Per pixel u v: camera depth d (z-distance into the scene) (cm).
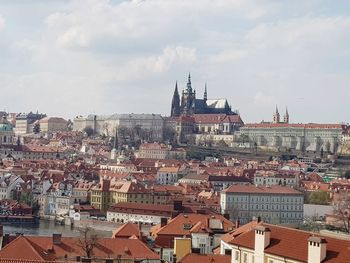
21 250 16712
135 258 18888
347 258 11862
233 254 14738
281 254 13038
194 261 15712
